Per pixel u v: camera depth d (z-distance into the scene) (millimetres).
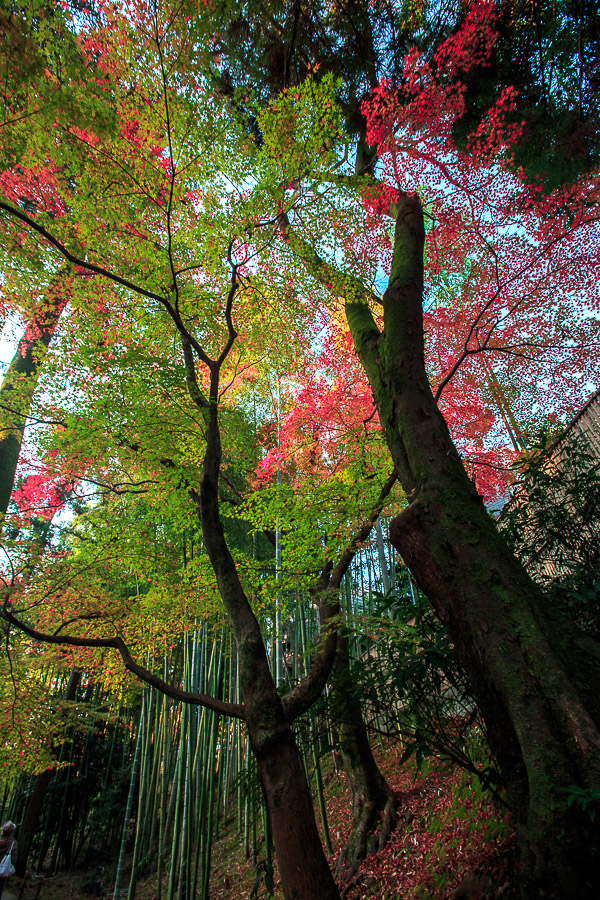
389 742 7438
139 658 6836
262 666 3322
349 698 3664
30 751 5918
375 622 3717
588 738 2072
